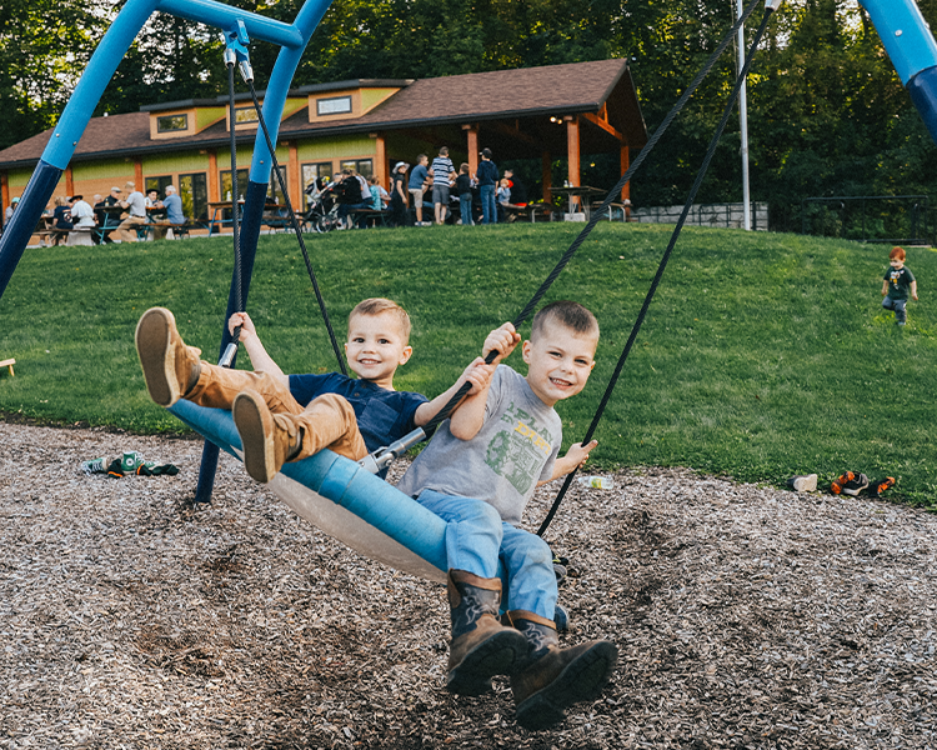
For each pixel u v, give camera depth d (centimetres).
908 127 3281
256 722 352
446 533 265
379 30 3609
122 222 2206
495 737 341
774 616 423
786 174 3350
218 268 1612
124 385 1038
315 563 508
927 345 1108
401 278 1463
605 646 242
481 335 1174
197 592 464
